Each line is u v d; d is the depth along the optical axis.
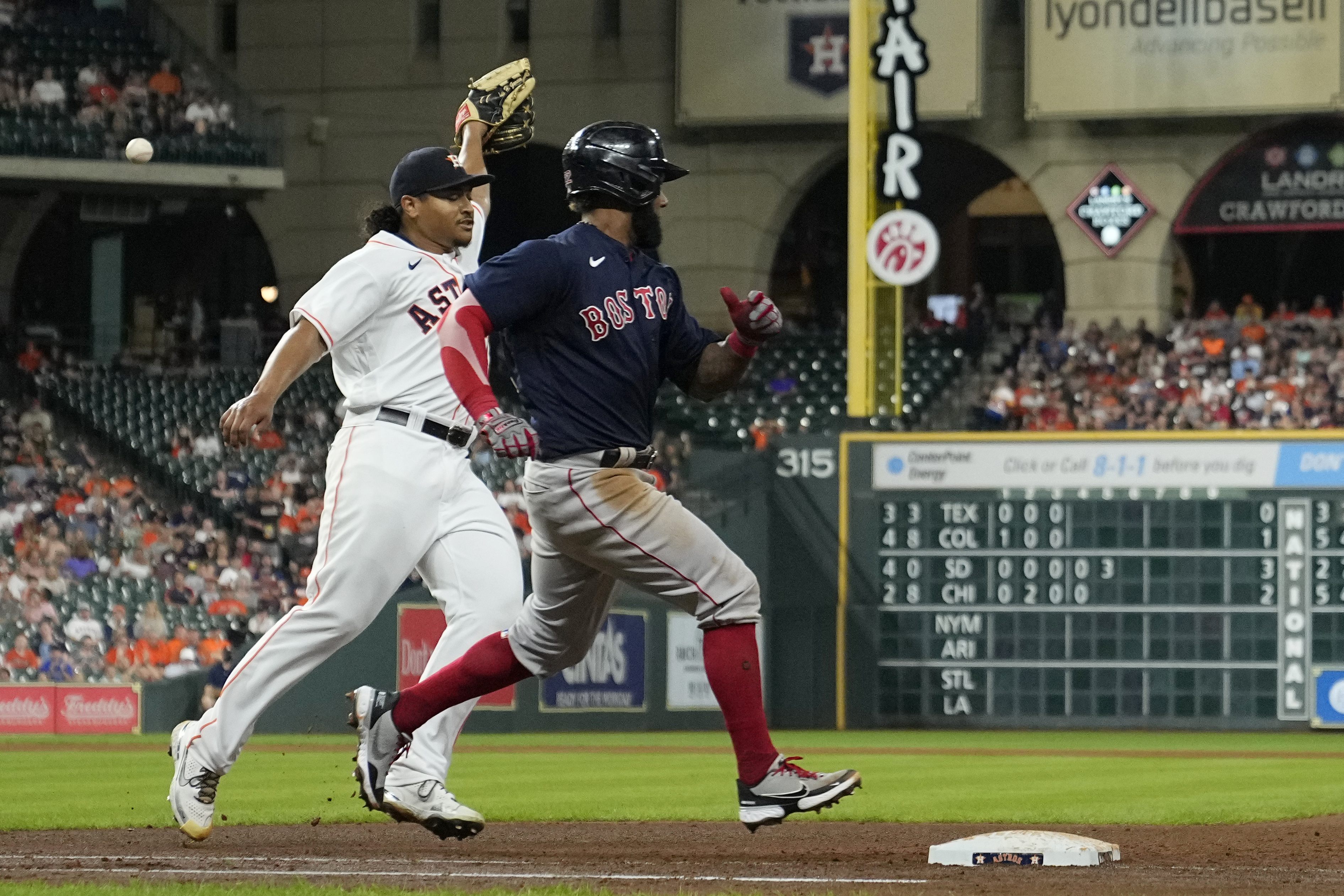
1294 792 45.44
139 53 107.62
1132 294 106.06
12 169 96.88
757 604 21.66
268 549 92.62
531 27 112.38
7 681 83.06
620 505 21.17
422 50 113.50
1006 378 99.12
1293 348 99.50
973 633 83.88
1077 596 82.56
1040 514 83.12
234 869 22.41
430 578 26.58
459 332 20.59
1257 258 119.88
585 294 21.09
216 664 83.31
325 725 80.31
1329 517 80.00
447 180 26.22
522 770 54.72
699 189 111.19
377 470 25.62
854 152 89.12
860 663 85.00
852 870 22.39
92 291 119.81
